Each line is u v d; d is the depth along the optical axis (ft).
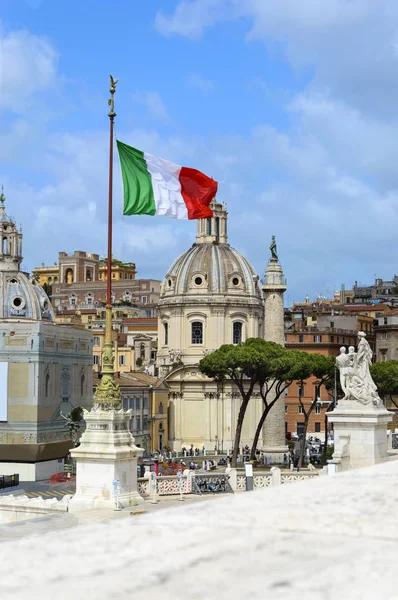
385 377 399.03
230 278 525.34
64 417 396.78
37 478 369.71
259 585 21.11
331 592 20.81
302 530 27.20
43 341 387.34
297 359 353.51
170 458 437.58
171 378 520.42
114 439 133.80
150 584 21.11
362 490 34.99
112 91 150.10
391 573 22.27
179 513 29.27
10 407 383.86
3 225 446.19
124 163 151.94
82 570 22.13
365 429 146.51
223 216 544.21
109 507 132.26
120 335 629.92
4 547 24.53
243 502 31.83
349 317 630.33
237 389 520.42
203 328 520.83
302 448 357.00
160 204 152.05
